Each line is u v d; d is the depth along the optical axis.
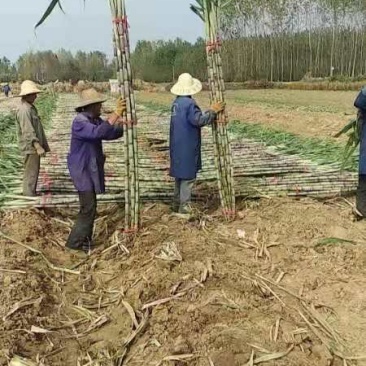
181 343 3.86
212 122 6.34
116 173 8.89
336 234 6.20
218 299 4.41
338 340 4.07
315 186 7.80
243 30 54.88
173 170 6.66
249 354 3.70
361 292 4.82
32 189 7.58
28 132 7.40
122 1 5.41
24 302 4.58
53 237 6.43
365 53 48.84
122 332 4.30
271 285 4.89
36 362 3.86
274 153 11.30
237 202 7.41
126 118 5.70
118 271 5.39
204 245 5.65
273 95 38.97
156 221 6.50
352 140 6.98
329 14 51.47
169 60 70.75
